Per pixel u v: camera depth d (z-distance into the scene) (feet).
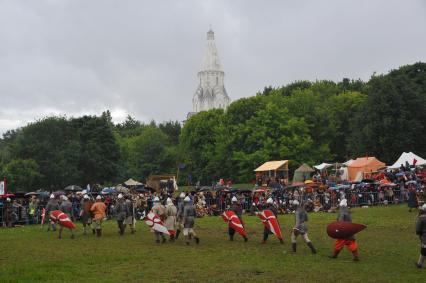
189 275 50.31
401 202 144.05
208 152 305.73
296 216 64.59
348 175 179.11
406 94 223.51
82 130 278.46
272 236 83.56
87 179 261.03
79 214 117.70
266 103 295.69
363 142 227.20
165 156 354.13
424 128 224.33
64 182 241.14
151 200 121.60
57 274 51.01
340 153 292.81
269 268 53.78
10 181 217.56
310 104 288.92
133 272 52.01
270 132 266.98
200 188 152.46
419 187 139.85
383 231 87.45
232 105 304.71
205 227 97.96
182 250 67.46
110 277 49.44
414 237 79.66
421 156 223.10
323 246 70.69
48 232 91.86
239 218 79.10
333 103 294.46
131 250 67.56
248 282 47.09
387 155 221.05
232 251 66.23
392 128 218.79
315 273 51.11
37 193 122.83
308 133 278.26
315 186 142.51
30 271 52.80
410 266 55.26
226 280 47.96
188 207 73.92
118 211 86.48
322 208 132.67
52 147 241.35
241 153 267.80
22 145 239.09
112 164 274.36
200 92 554.46
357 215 113.91
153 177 225.56
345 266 55.01
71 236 81.76
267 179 191.31
